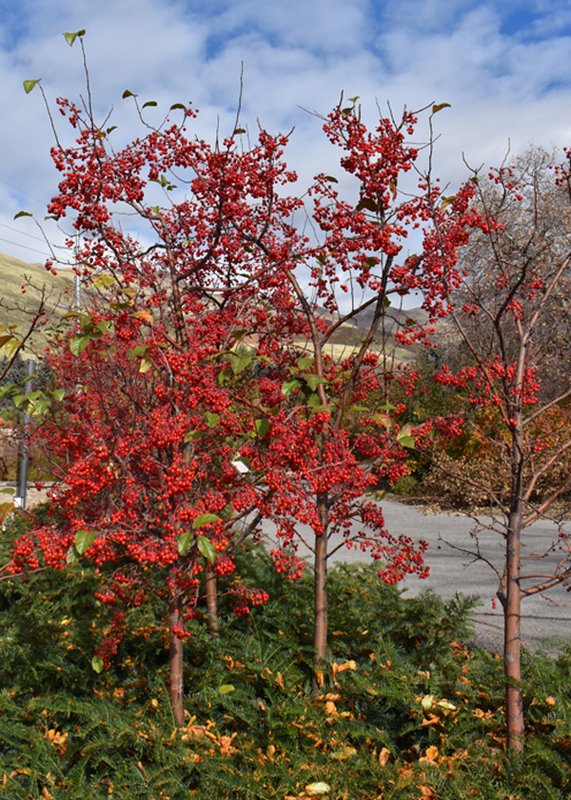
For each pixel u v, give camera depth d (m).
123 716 4.24
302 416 4.92
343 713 4.31
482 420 13.95
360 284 4.81
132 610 5.52
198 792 3.61
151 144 4.53
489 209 4.71
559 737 3.92
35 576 6.41
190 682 4.90
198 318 5.12
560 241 12.62
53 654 5.00
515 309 4.33
